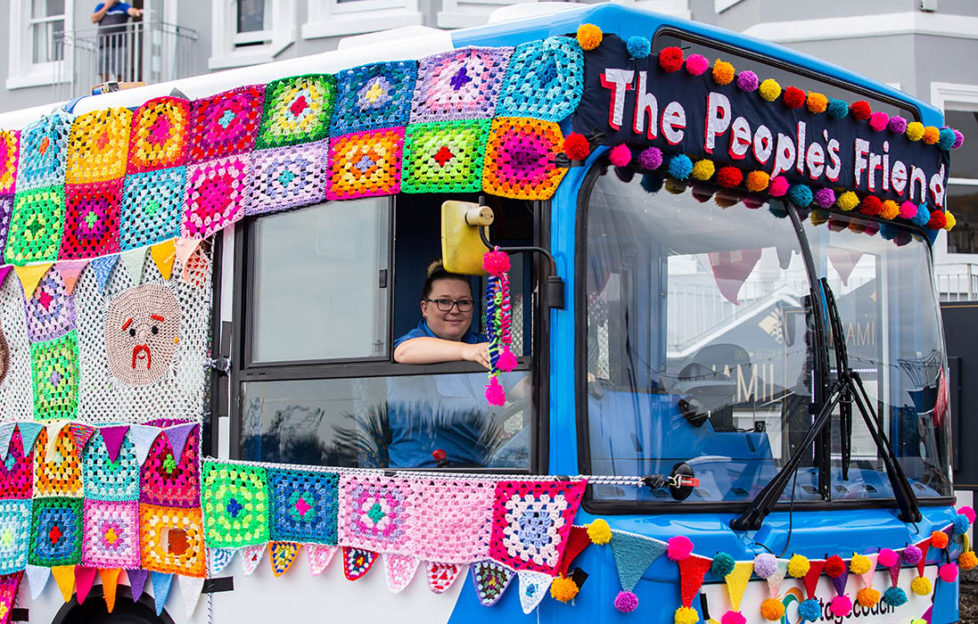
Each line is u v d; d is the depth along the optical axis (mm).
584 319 4250
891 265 5539
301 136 4930
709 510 4387
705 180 4688
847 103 5348
